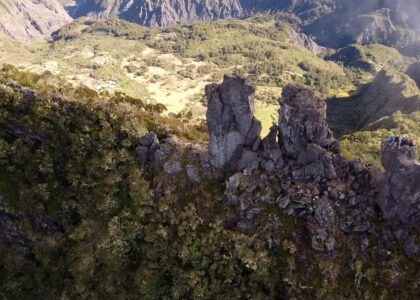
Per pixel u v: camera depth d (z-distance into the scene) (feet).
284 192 202.49
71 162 233.96
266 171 209.97
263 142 213.66
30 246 234.99
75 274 214.48
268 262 191.42
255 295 189.47
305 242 192.85
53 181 235.61
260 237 197.47
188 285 198.90
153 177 226.38
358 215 190.80
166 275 206.39
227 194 209.36
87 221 221.25
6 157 240.32
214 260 198.49
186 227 206.08
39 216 232.94
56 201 232.32
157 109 271.28
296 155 207.72
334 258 185.68
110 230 212.02
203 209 211.00
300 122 202.69
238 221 204.54
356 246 185.47
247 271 195.31
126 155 230.27
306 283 183.83
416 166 181.47
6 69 277.85
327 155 199.52
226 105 209.97
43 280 223.51
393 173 183.62
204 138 255.91
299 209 198.08
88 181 228.63
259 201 204.33
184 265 203.10
